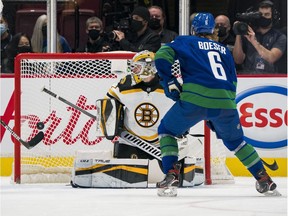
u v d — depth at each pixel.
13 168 16.64
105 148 17.64
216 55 13.03
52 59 16.83
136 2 19.23
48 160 17.38
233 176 18.06
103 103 15.20
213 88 12.77
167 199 12.84
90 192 14.27
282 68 18.91
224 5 18.94
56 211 11.19
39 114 17.53
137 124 15.29
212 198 13.02
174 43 12.97
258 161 13.43
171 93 12.82
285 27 18.89
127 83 15.23
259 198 13.05
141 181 15.08
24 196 13.53
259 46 18.89
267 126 18.77
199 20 13.37
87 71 17.59
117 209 11.38
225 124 13.06
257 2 18.88
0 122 16.47
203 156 16.30
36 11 19.48
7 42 19.59
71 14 19.42
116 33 18.52
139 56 14.98
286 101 18.73
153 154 15.42
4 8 19.56
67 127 17.55
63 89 17.58
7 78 18.95
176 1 19.00
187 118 12.84
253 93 18.78
